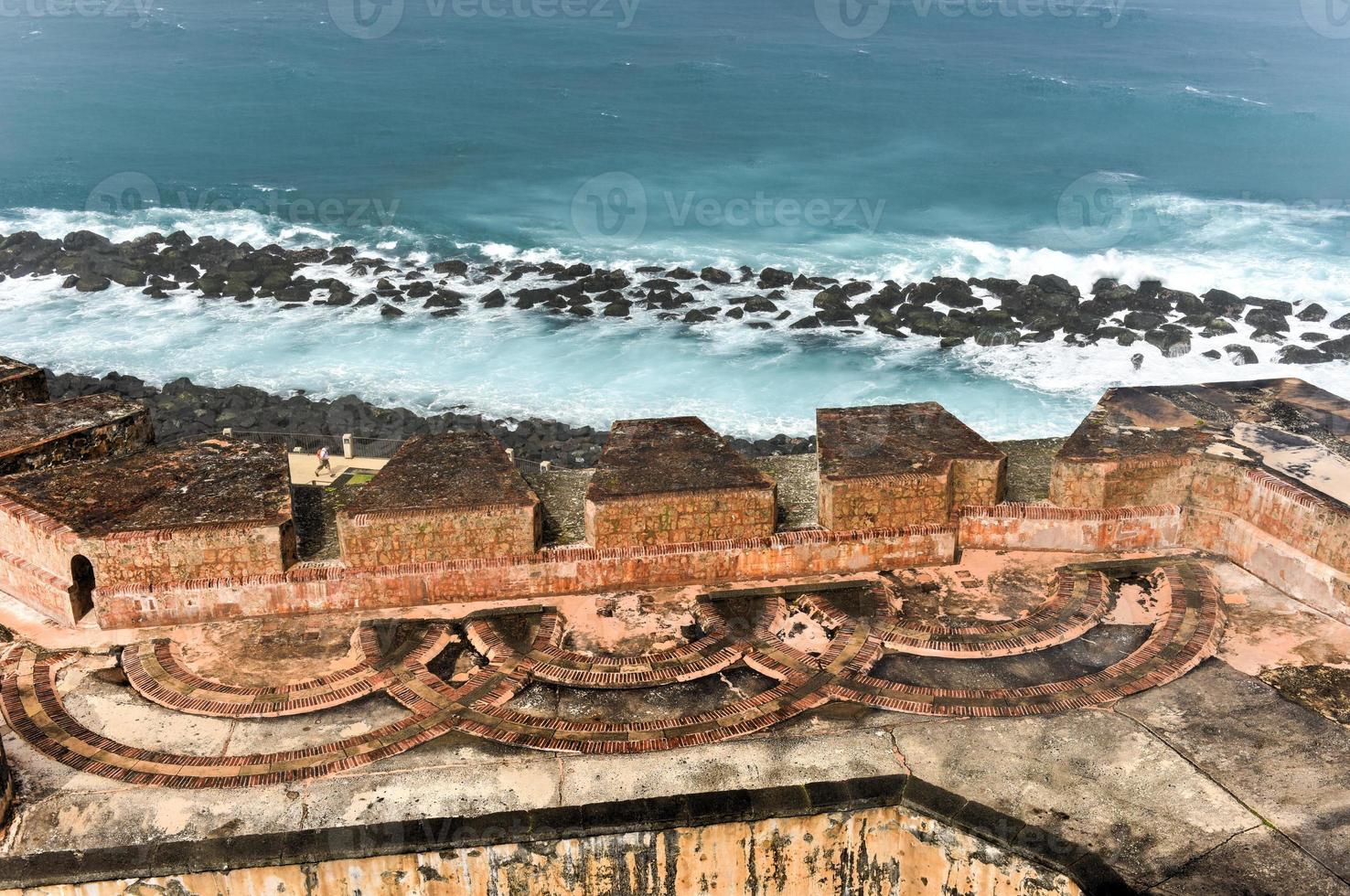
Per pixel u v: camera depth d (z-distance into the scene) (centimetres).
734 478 1479
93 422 1658
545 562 1441
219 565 1395
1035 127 9000
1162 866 1041
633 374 4419
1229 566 1533
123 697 1274
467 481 1470
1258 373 4334
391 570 1416
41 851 1055
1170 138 8600
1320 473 1505
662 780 1144
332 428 3872
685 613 1425
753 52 12988
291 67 11556
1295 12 17138
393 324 4956
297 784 1142
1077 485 1555
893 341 4709
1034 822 1091
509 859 1077
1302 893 1010
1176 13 16775
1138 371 4366
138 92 10156
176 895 1053
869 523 1505
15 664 1324
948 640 1372
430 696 1273
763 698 1275
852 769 1160
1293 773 1157
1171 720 1237
